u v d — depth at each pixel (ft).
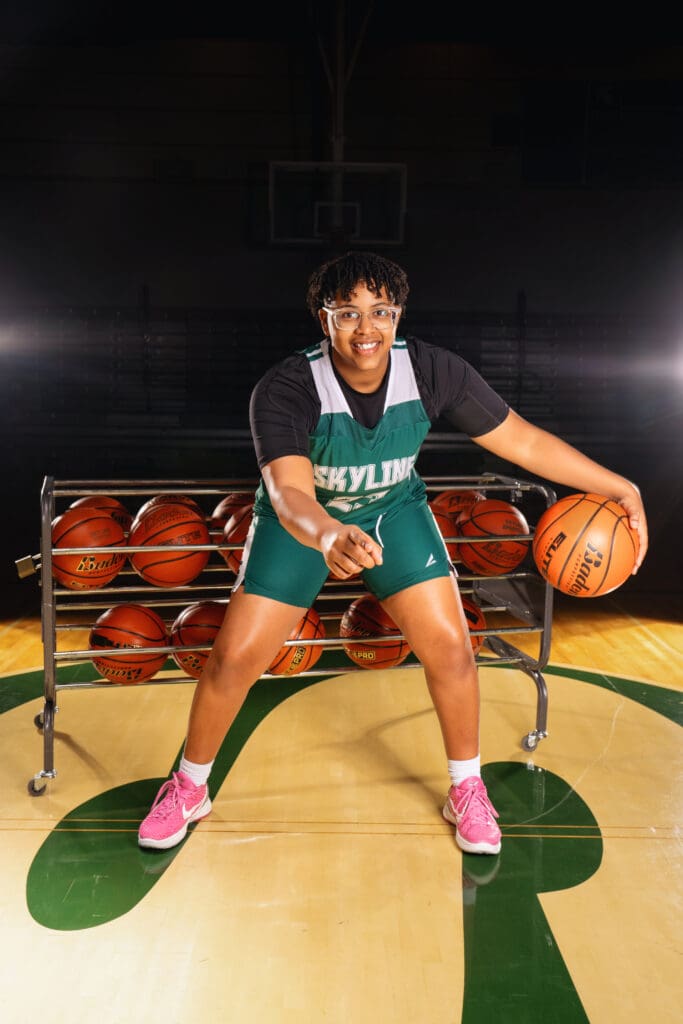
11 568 18.08
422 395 5.86
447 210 40.04
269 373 5.68
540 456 6.40
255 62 38.55
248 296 39.83
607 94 39.32
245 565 6.08
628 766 7.75
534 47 38.96
